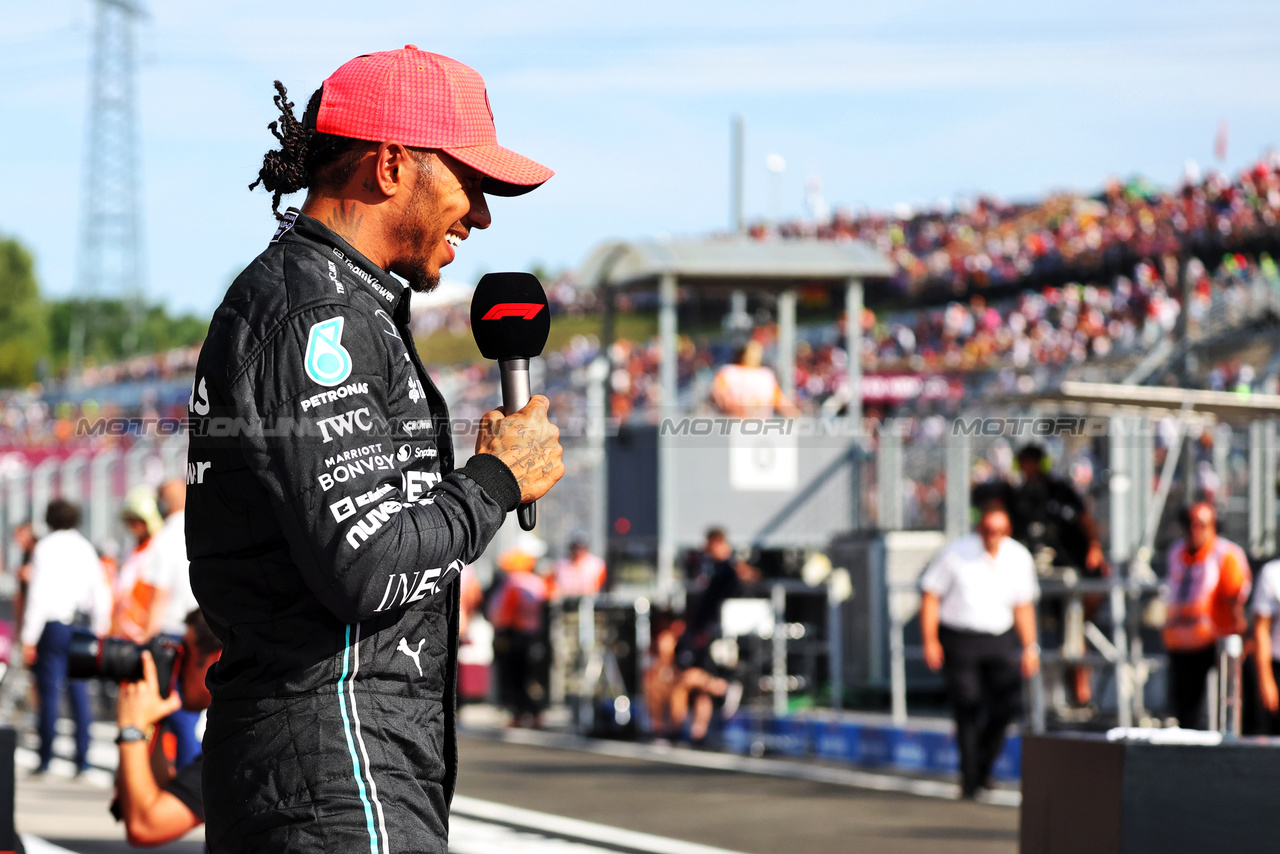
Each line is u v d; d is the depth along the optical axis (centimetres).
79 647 1418
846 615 4497
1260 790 1141
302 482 705
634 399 9225
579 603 4575
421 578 721
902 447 4622
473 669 5050
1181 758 1141
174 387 10581
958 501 4388
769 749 3766
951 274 9288
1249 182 8075
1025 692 3322
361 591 704
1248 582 3184
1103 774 1160
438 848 752
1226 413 3381
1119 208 8944
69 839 2473
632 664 4359
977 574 2936
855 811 2762
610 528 4847
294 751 725
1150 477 4050
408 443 752
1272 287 6644
